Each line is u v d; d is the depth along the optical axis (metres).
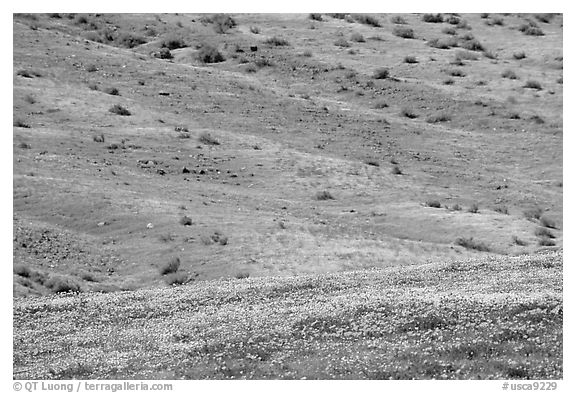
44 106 81.94
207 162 73.81
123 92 91.44
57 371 23.45
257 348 23.72
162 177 69.06
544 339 22.02
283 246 52.75
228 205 62.97
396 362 21.39
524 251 55.53
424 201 68.94
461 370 20.45
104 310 31.66
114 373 22.81
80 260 50.00
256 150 77.88
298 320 25.94
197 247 51.94
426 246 55.44
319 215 63.56
